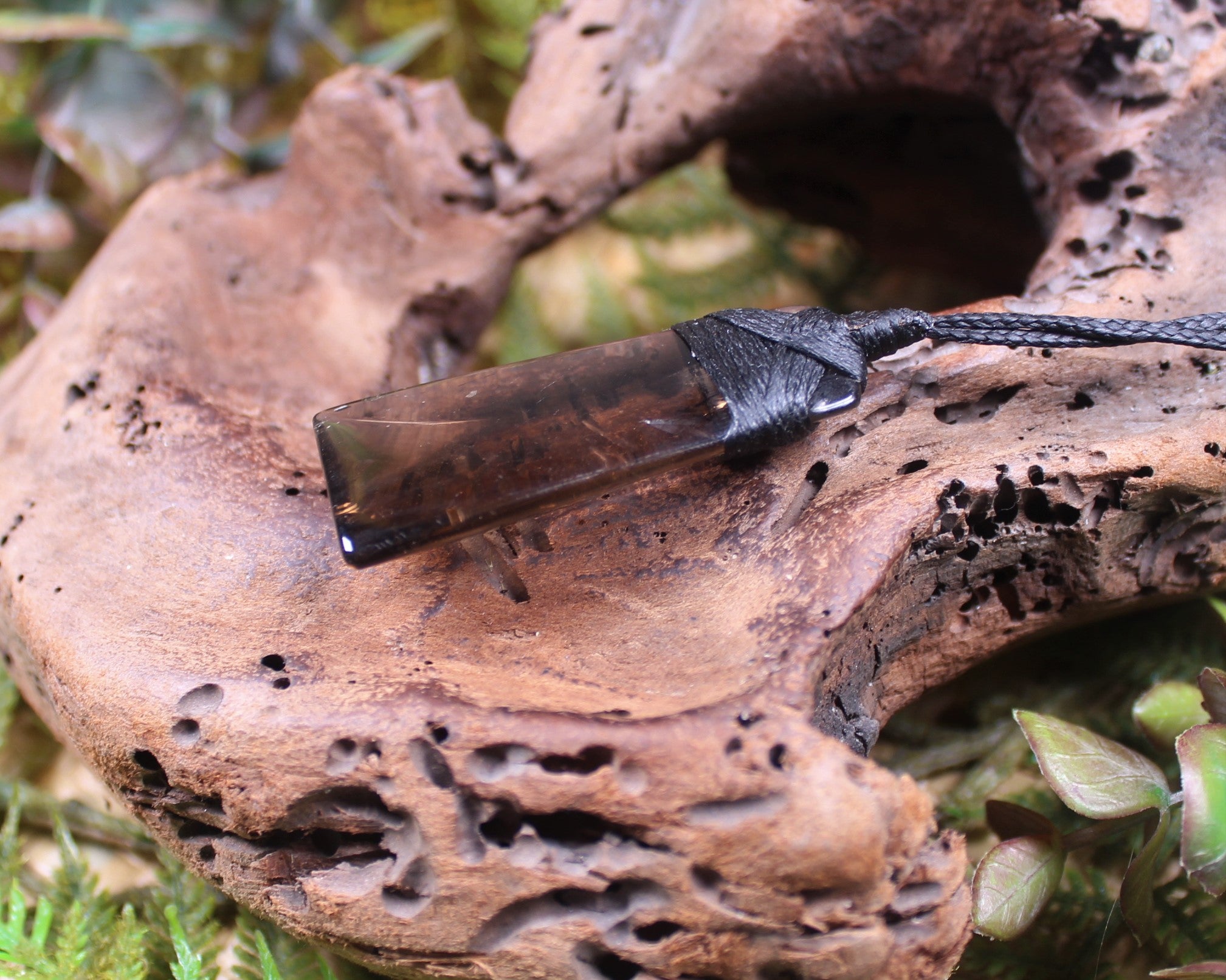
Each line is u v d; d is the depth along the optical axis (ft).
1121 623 0.83
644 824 0.68
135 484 0.77
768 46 0.83
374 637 0.72
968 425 0.76
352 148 0.86
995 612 0.76
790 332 0.73
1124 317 0.77
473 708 0.69
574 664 0.71
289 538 0.75
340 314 0.85
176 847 0.73
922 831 0.68
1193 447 0.74
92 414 0.79
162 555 0.75
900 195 0.93
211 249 0.85
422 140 0.86
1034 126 0.82
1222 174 0.79
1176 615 0.83
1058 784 0.73
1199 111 0.79
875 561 0.71
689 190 1.04
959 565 0.75
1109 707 0.82
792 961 0.68
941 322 0.74
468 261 0.87
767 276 1.00
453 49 1.12
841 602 0.71
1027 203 0.90
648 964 0.69
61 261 1.02
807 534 0.73
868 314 0.74
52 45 1.00
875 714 0.76
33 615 0.75
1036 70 0.81
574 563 0.74
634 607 0.73
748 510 0.74
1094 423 0.76
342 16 1.12
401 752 0.69
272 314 0.84
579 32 0.88
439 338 0.89
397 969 0.71
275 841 0.71
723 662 0.71
